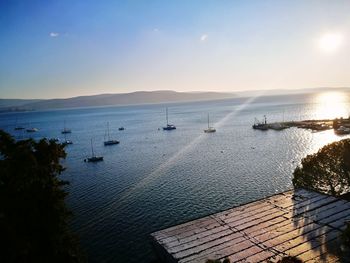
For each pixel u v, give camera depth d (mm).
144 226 62719
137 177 100500
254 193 78688
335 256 36094
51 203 25203
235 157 121250
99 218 67875
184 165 113312
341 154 58406
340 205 49469
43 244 24250
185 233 44438
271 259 36562
